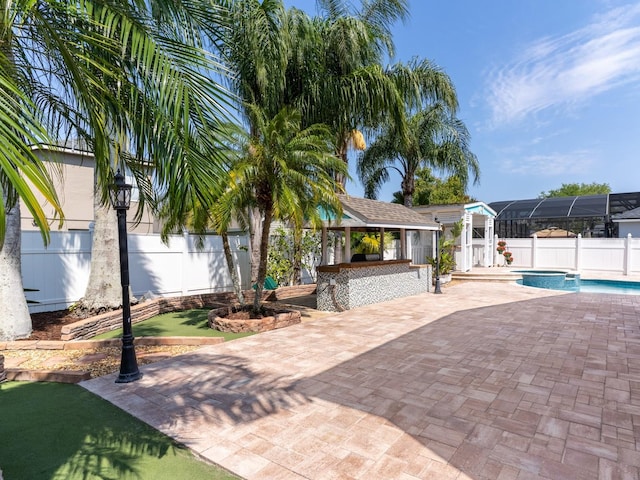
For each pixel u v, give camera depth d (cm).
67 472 311
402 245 1362
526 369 551
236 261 1295
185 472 312
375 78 1179
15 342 673
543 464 317
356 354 629
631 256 1919
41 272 884
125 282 519
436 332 779
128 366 516
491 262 2333
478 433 369
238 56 958
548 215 2606
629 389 477
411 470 310
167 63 300
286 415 410
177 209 356
